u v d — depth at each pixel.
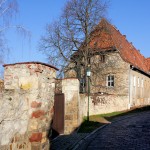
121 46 34.00
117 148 9.42
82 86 27.55
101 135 12.28
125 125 15.90
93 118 19.19
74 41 27.98
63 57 27.98
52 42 28.09
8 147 5.50
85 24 27.62
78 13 27.80
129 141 10.71
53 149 8.82
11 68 6.59
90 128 14.37
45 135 6.94
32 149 6.38
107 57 30.67
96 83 31.00
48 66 7.18
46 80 7.07
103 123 16.77
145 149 9.20
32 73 6.46
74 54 28.52
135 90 32.44
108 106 23.81
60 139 10.94
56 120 11.64
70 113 13.23
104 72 30.84
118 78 29.98
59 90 13.66
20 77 6.52
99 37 29.14
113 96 24.83
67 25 28.08
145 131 13.38
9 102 5.53
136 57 38.91
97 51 29.17
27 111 6.28
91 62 29.64
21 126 6.01
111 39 30.41
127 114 22.83
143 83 37.41
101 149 9.28
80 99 15.48
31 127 6.36
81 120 16.14
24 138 6.14
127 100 28.70
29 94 6.36
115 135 12.25
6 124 5.43
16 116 5.80
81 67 28.41
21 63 6.51
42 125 6.66
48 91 7.24
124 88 29.52
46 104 7.04
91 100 21.06
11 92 5.60
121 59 30.05
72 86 13.40
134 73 32.28
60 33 28.17
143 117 20.62
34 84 6.44
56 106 11.62
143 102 36.91
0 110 5.23
